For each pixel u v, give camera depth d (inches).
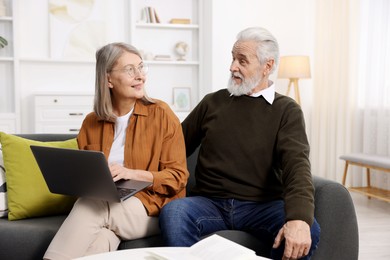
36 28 209.0
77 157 56.5
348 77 199.8
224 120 76.6
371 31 188.2
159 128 74.1
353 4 197.3
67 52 211.3
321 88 214.5
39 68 210.5
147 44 222.1
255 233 70.6
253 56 75.4
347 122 200.8
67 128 198.5
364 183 192.5
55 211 78.2
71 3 211.3
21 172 76.7
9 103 205.6
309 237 56.2
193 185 87.0
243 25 214.2
